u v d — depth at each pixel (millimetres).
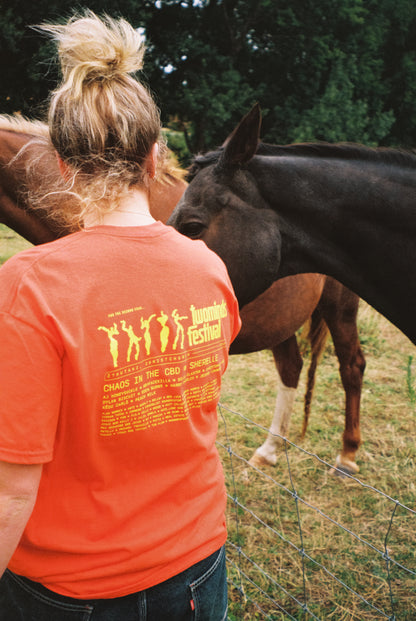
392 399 4348
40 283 767
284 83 14547
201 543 930
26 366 733
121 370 803
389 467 3406
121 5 11758
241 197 1923
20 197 2582
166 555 879
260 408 4133
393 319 2066
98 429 809
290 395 3400
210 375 953
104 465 838
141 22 12086
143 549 860
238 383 4582
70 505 848
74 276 787
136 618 883
